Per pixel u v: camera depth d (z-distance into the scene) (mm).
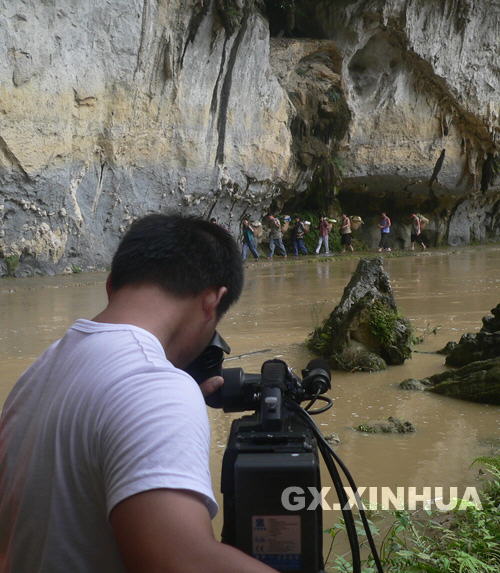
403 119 32969
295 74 30453
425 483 4691
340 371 8266
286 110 29281
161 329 1699
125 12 22625
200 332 1783
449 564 3369
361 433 5832
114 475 1401
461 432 5832
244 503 1558
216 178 26922
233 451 1646
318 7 30734
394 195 34938
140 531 1343
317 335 9305
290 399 1869
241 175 28000
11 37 20203
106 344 1611
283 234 32375
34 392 1656
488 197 37219
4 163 20625
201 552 1333
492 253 30797
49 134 21453
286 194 31359
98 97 22703
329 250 33281
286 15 30297
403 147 33281
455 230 36875
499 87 33969
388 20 30812
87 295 17031
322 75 30938
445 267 22984
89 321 1748
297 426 1781
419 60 32062
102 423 1466
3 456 1642
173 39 24203
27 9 20438
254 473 1550
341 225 32812
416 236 34031
